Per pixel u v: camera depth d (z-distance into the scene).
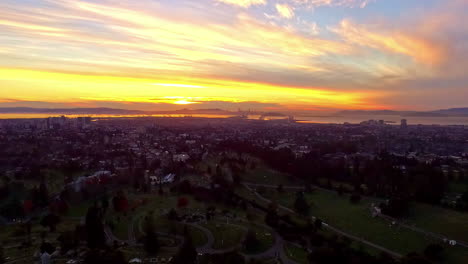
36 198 126.88
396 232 97.00
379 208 117.00
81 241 87.56
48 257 70.75
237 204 128.62
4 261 73.69
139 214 114.31
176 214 109.44
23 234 95.62
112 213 116.44
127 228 101.44
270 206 123.50
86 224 87.12
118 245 88.12
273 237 95.44
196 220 107.25
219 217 111.81
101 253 74.00
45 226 100.25
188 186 145.12
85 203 132.38
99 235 84.38
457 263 78.19
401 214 109.19
